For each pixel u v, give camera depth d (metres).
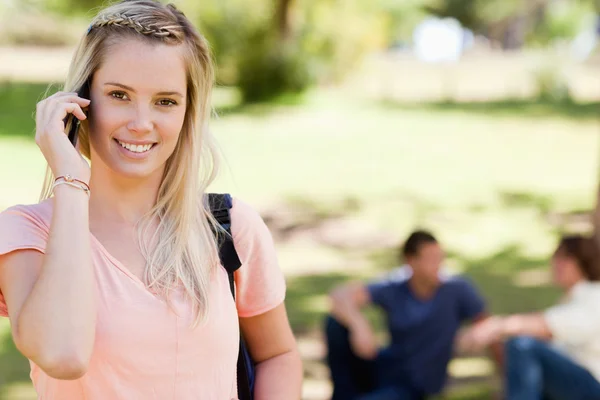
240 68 25.78
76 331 1.64
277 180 14.20
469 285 4.72
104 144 1.83
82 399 1.76
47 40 45.72
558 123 23.08
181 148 1.92
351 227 10.97
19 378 5.63
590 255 4.03
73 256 1.68
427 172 15.35
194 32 1.88
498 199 12.95
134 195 1.88
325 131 21.06
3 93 26.30
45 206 1.83
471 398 5.21
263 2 25.59
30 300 1.65
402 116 24.80
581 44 59.06
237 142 18.75
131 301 1.77
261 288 2.04
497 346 4.36
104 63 1.81
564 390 3.97
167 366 1.78
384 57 51.25
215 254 1.91
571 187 13.96
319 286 8.16
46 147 1.76
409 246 4.64
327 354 4.77
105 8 1.86
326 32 28.12
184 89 1.86
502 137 20.31
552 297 7.85
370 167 15.80
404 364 4.66
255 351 2.14
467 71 44.38
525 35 64.69
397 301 4.70
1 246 1.73
